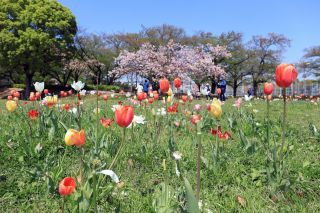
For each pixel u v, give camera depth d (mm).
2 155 4461
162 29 49031
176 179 3785
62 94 8844
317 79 56781
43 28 38594
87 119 6625
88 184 2572
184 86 40312
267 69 58594
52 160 4180
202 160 4211
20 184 3594
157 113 6344
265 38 57656
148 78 41000
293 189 3490
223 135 4480
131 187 3525
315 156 4863
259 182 3666
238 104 8891
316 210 3062
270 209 3096
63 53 40125
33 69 38781
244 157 4422
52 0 39969
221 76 44906
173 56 40125
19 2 38875
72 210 2605
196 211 1955
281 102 20250
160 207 2682
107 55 53562
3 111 10523
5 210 3113
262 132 6207
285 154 4156
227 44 57281
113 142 4391
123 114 2404
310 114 12164
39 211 3045
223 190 3512
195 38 51531
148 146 4828
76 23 41594
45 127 5672
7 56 37312
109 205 3057
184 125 6586
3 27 37656
